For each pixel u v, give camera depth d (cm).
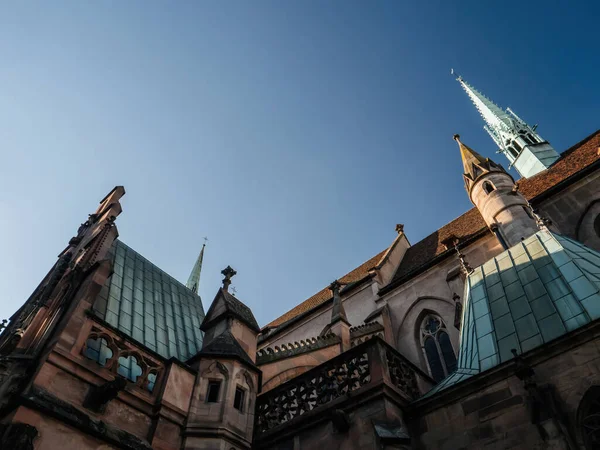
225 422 1677
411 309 3334
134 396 1585
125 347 1677
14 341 1548
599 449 1068
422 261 3772
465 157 3728
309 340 2506
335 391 1634
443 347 3005
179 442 1602
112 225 2194
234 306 2238
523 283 1822
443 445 1339
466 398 1377
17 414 1244
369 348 1628
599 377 1157
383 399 1453
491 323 1716
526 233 2862
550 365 1264
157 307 2431
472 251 3212
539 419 1172
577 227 2811
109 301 2067
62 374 1444
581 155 3422
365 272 4300
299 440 1589
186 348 2245
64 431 1312
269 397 1861
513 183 3328
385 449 1302
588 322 1311
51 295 1777
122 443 1407
